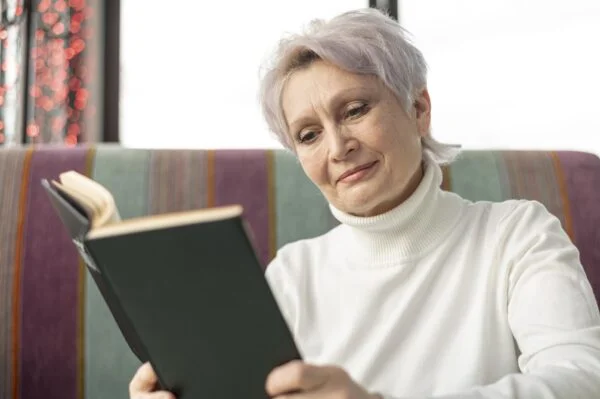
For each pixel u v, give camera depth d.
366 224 1.07
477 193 1.54
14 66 3.28
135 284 0.59
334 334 1.13
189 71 3.80
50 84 3.49
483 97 3.66
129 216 1.51
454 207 1.12
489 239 1.06
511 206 1.11
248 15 3.79
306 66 1.03
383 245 1.10
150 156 1.57
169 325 0.61
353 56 0.98
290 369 0.57
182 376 0.65
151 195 1.52
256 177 1.55
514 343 1.01
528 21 3.62
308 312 1.17
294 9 3.79
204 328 0.60
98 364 1.45
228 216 0.54
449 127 3.68
